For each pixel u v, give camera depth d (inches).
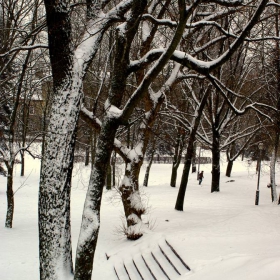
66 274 211.8
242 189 923.4
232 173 1307.8
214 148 868.0
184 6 203.0
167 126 1023.0
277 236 371.9
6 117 759.1
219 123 883.4
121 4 249.4
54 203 212.2
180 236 370.9
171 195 850.8
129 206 433.4
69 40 216.5
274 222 456.4
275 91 741.9
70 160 220.1
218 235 376.5
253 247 320.5
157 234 396.2
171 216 573.3
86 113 386.0
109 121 237.8
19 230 510.0
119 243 434.9
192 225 473.1
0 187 962.7
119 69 269.4
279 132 734.5
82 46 236.4
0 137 793.6
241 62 824.3
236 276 237.1
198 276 262.2
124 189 436.8
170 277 294.7
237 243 341.4
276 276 214.8
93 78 668.7
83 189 991.6
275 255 273.6
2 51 399.2
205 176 1272.1
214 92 832.3
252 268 243.1
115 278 345.7
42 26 294.7
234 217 492.1
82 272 213.3
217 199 783.7
